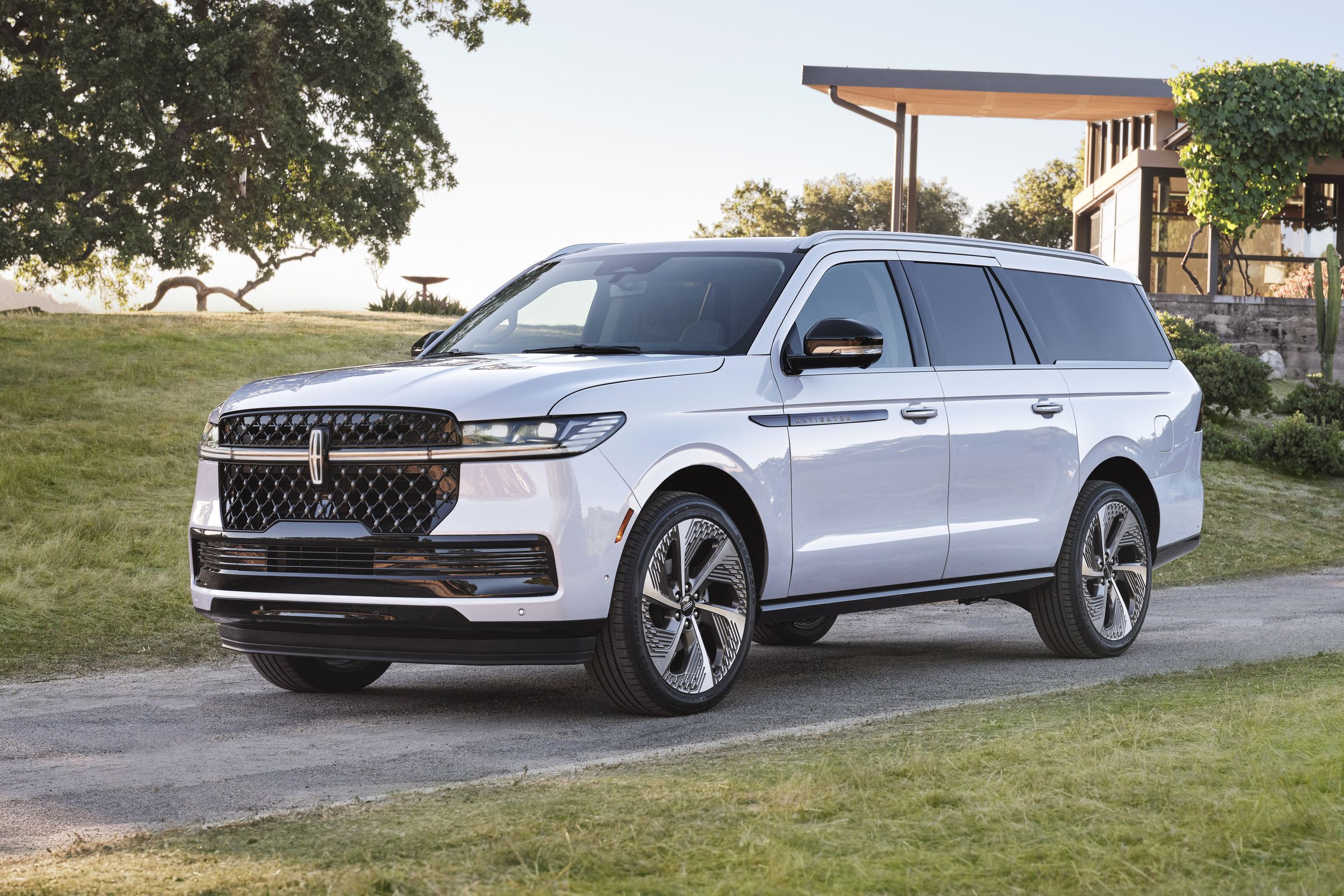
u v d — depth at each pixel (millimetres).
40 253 31312
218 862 3080
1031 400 6820
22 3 31656
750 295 6008
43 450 13320
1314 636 7887
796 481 5723
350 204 34375
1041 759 3666
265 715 5680
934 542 6289
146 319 23062
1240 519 15992
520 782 3959
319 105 34781
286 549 5254
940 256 6773
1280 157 26141
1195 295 25953
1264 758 3510
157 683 6668
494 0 36125
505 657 5027
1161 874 2611
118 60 30547
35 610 8414
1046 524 6879
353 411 5156
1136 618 7410
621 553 5129
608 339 6066
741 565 5531
